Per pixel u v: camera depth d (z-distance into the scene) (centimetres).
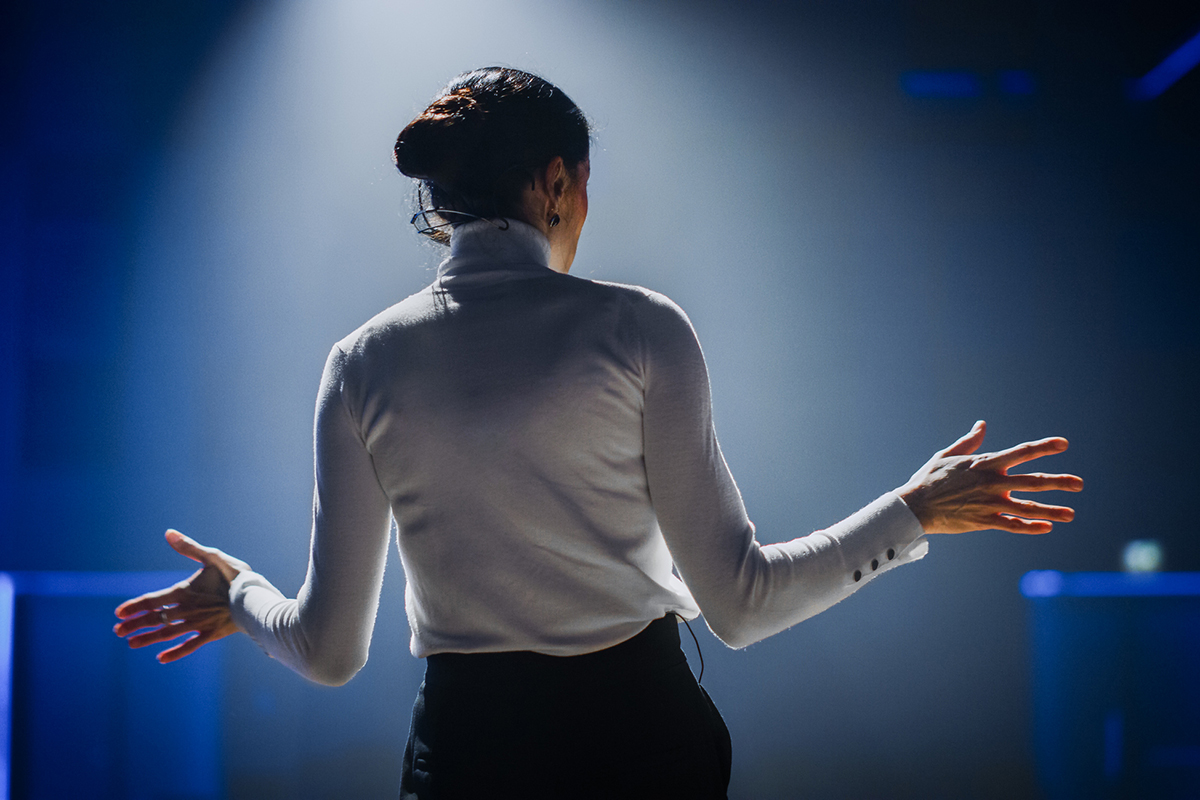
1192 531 750
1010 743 479
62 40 717
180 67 724
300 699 475
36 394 729
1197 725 479
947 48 761
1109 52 756
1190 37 743
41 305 730
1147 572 746
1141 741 470
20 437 727
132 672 466
